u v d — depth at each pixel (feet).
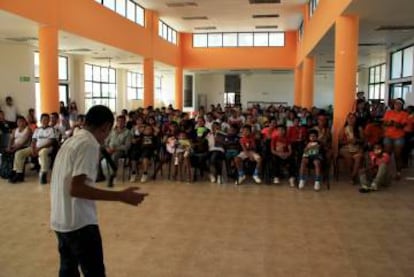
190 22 54.44
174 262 11.59
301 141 23.09
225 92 78.64
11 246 12.78
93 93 55.26
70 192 7.01
